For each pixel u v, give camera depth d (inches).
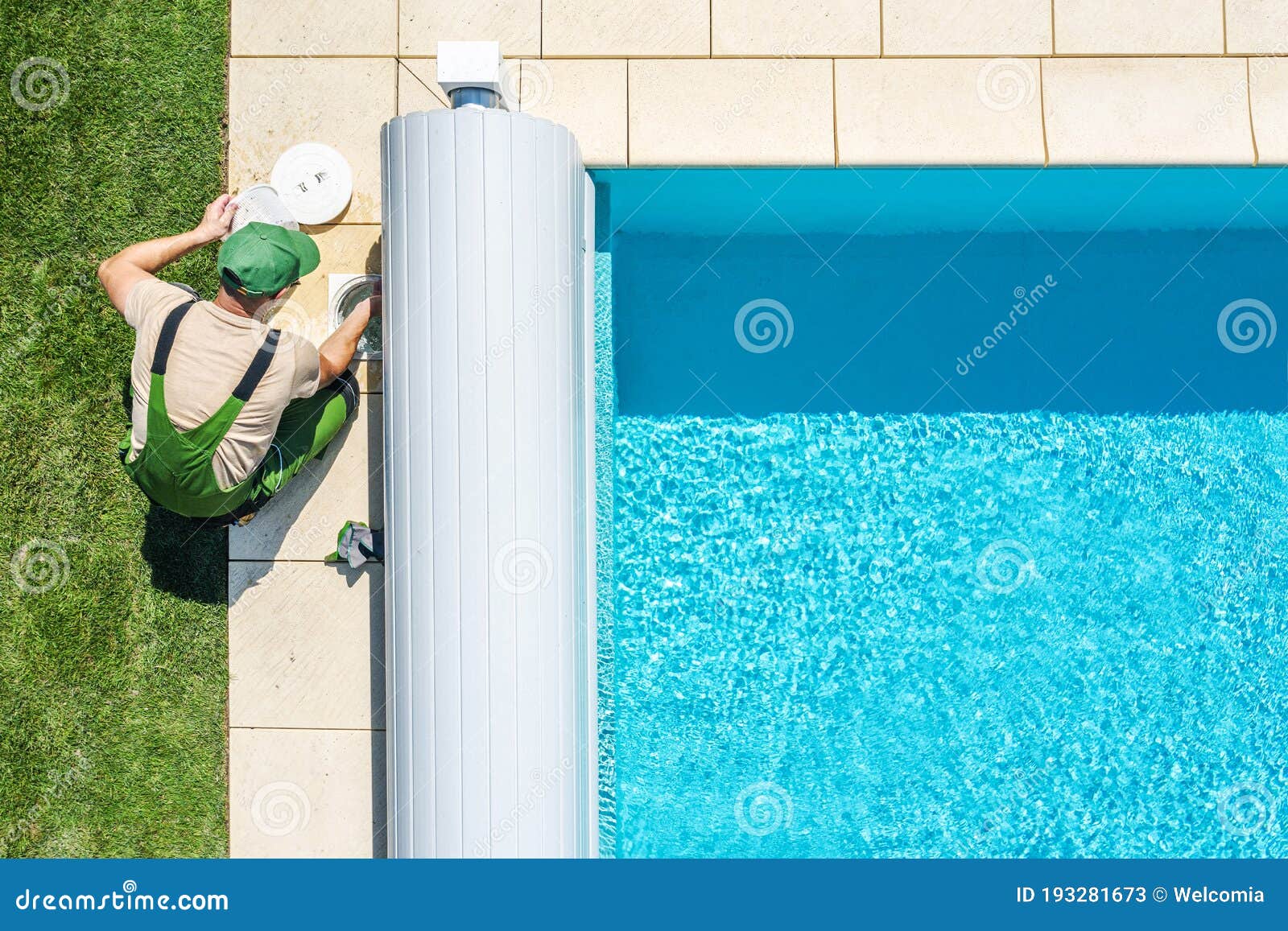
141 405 133.6
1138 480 182.2
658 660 183.6
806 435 181.9
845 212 172.6
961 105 151.0
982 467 182.5
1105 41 151.2
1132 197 164.7
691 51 152.0
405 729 136.9
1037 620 182.7
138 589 154.3
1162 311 179.9
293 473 145.9
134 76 155.1
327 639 152.9
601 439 163.6
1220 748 180.9
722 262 180.4
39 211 155.2
